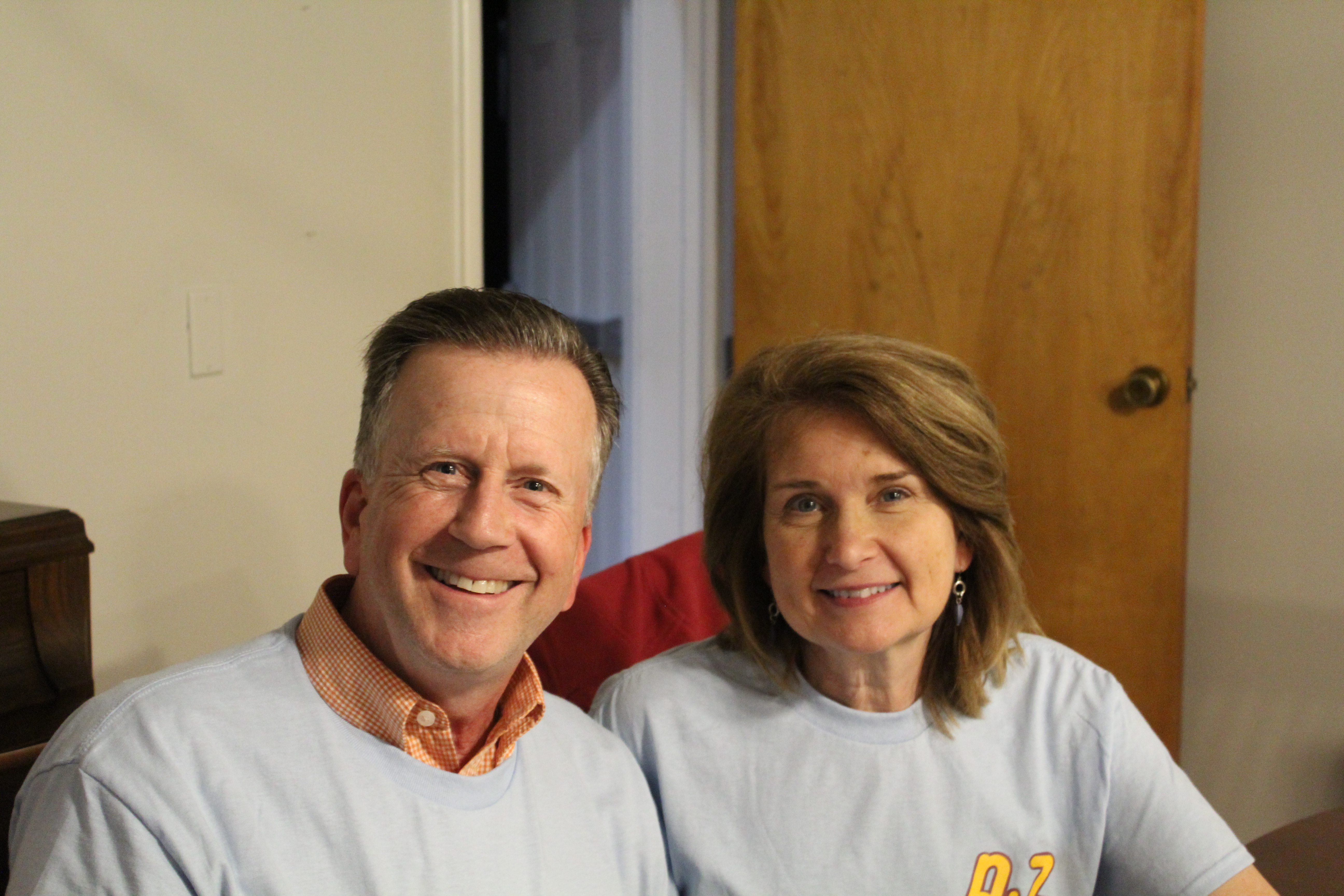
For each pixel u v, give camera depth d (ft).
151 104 5.85
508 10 10.69
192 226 6.11
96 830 2.73
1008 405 8.35
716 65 10.01
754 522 4.13
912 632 3.87
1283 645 8.01
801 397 3.90
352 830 2.97
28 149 5.38
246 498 6.54
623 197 10.05
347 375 7.06
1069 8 7.79
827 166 8.73
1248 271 7.86
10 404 5.41
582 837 3.44
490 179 10.96
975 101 8.17
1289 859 4.17
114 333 5.81
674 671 4.26
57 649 4.33
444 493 3.05
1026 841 4.00
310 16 6.57
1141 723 4.18
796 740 4.04
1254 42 7.66
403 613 3.06
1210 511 8.18
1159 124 7.61
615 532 10.68
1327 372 7.65
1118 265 7.86
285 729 3.02
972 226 8.30
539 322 3.21
